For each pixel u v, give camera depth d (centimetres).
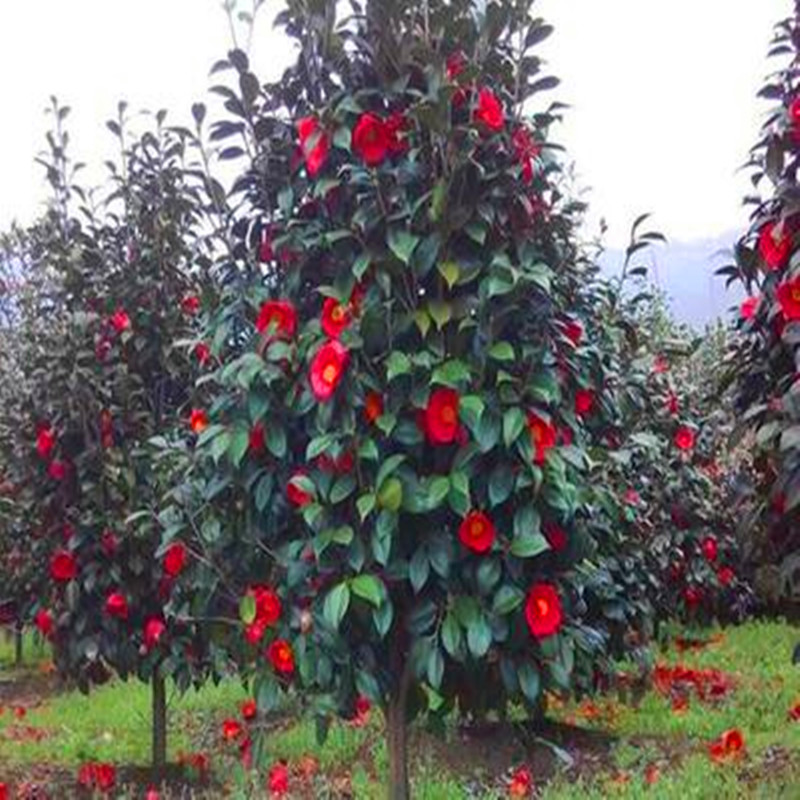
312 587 260
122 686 713
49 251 473
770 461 315
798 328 274
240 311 285
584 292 372
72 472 455
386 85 261
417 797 446
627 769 480
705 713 571
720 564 791
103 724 615
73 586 438
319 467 253
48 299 489
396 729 268
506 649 252
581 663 284
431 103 244
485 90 254
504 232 257
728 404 435
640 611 533
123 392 451
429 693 273
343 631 252
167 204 465
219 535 286
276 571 277
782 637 795
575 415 278
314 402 254
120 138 472
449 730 517
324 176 262
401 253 244
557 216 275
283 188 276
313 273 273
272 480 270
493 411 242
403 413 247
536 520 245
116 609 442
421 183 253
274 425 262
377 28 259
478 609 244
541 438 246
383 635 243
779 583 310
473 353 247
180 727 591
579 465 256
